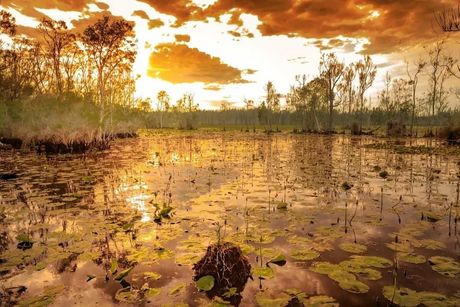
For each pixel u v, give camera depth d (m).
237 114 113.12
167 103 71.50
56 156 16.38
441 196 7.77
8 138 19.16
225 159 15.52
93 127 21.00
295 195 7.98
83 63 29.16
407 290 3.30
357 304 3.10
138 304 3.16
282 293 3.32
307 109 51.75
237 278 3.64
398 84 45.22
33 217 6.11
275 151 19.66
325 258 4.24
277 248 4.59
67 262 4.18
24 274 3.83
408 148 20.50
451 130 27.89
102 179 10.09
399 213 6.34
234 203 7.15
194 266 3.94
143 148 21.83
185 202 7.26
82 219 5.94
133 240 4.92
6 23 21.91
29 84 22.75
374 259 4.07
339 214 6.29
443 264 3.93
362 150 20.22
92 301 3.22
